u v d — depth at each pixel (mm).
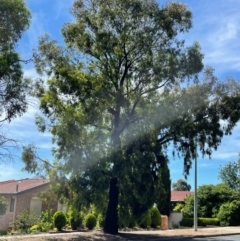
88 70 22500
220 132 23078
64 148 20672
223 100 23125
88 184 20922
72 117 20188
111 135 22109
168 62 21766
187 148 23000
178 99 22562
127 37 21594
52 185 21922
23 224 26688
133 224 24672
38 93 20641
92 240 19672
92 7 22172
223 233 27672
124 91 22766
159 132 22438
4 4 11828
